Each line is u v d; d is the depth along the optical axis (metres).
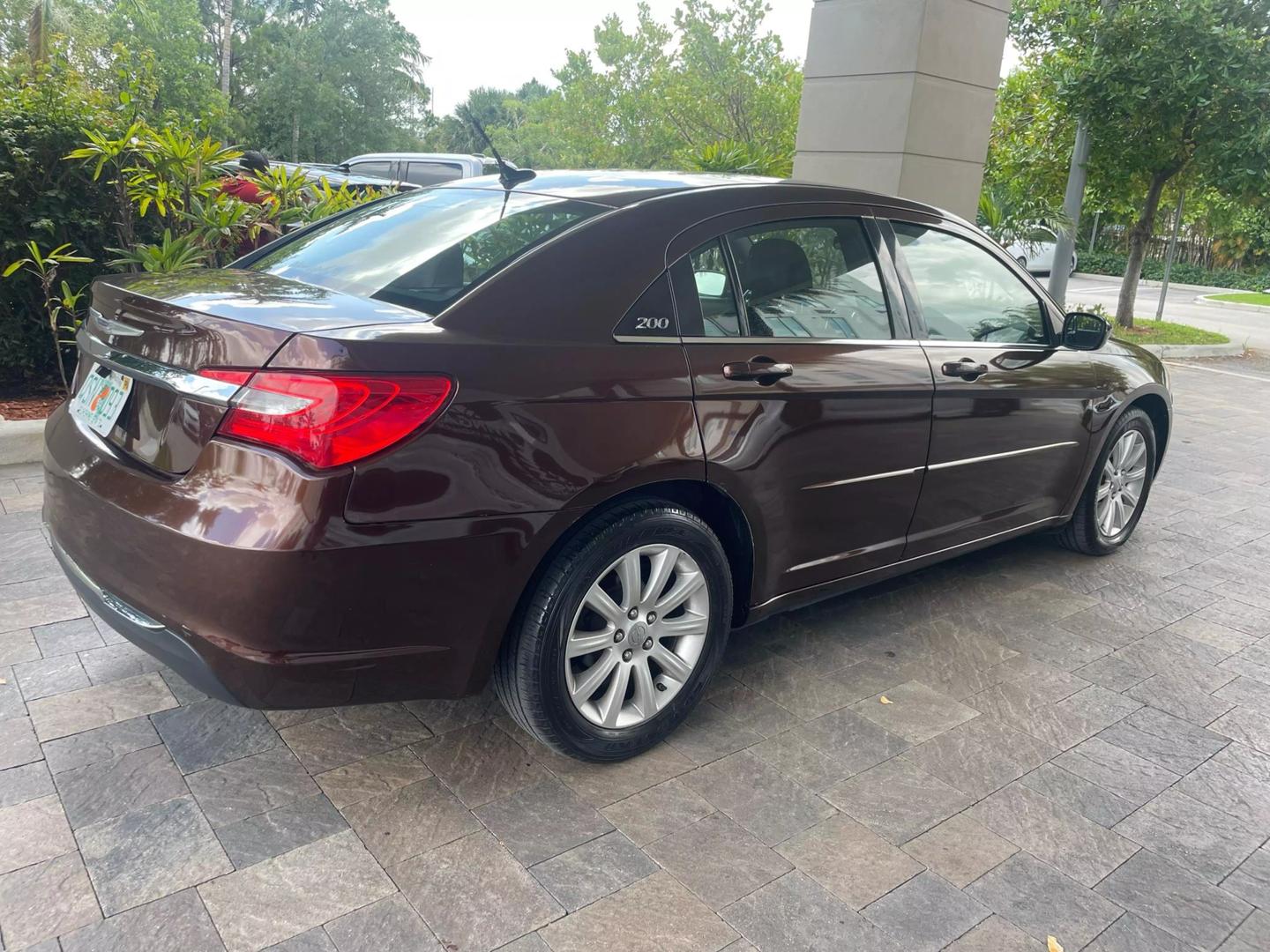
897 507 3.38
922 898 2.26
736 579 3.03
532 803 2.53
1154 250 35.88
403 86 48.94
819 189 3.25
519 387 2.30
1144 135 12.06
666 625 2.73
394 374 2.12
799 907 2.21
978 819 2.58
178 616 2.16
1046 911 2.24
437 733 2.85
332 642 2.16
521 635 2.45
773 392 2.82
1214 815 2.66
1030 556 4.74
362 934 2.04
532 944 2.05
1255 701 3.34
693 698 2.86
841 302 3.16
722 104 23.16
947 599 4.12
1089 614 4.03
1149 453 4.79
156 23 34.38
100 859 2.22
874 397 3.12
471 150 68.88
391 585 2.17
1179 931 2.20
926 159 8.18
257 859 2.26
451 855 2.31
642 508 2.59
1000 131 14.76
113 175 5.88
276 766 2.63
